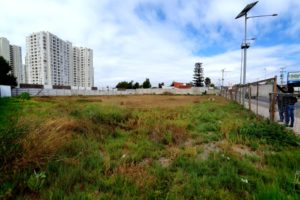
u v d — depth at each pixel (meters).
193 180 3.19
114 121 8.38
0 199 2.58
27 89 41.41
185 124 7.80
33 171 3.34
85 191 2.86
